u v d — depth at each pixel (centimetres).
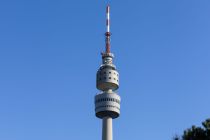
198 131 5459
